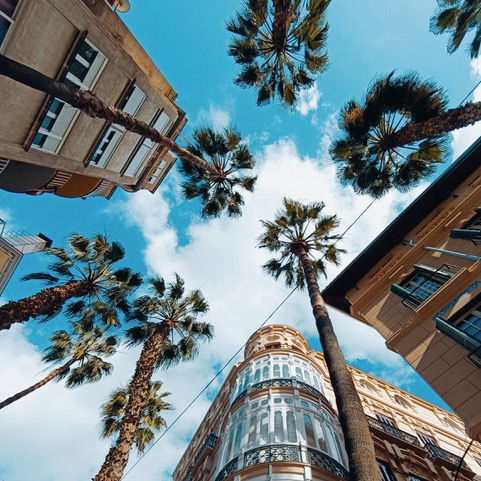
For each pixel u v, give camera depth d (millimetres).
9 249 16125
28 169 17328
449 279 11039
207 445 21078
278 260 19047
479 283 10016
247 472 11547
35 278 17203
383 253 15961
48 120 13273
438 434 20812
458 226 12609
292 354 19875
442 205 14539
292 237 18172
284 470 11117
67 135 14422
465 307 9648
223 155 20094
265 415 14461
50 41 11938
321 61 15289
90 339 21172
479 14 12391
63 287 15148
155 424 19531
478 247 11203
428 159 13523
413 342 10867
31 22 11086
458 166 14109
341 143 14047
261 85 16953
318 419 14359
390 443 15445
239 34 16031
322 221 17906
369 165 14250
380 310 13391
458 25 13078
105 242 18469
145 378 13984
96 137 15844
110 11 14289
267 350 20750
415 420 21500
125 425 12133
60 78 12703
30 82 6953
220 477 12531
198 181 20188
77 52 12773
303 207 18641
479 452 20547
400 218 15227
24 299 13367
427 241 13453
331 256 18031
